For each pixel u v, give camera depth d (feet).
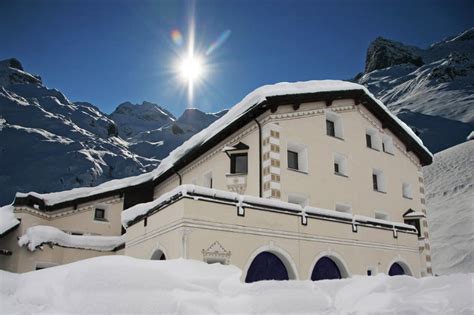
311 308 22.71
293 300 22.91
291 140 66.03
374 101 79.77
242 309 21.90
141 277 23.06
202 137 78.79
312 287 25.03
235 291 24.49
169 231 45.62
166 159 98.02
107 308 20.58
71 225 84.69
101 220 88.99
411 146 87.86
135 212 55.83
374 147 82.53
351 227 57.88
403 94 492.95
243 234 46.57
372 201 76.33
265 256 48.70
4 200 192.75
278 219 50.06
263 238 48.03
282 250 49.19
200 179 78.54
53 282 24.95
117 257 28.58
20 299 24.49
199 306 21.22
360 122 79.97
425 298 21.48
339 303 23.85
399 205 81.92
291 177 63.98
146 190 98.02
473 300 19.39
